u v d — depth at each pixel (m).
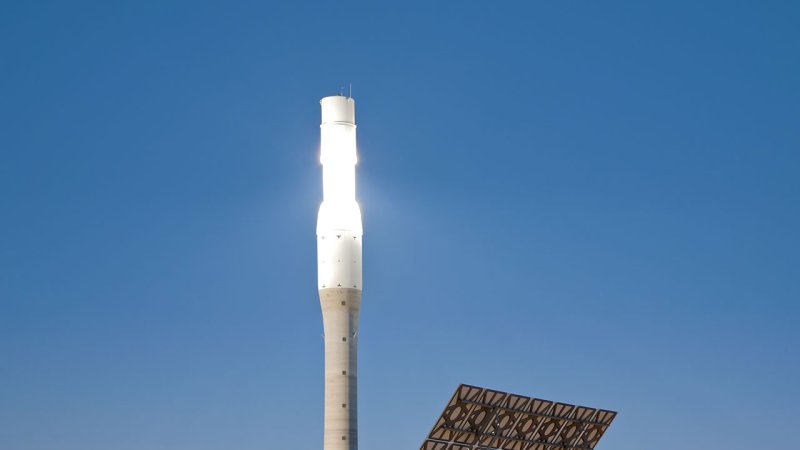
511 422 120.75
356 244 136.12
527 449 124.69
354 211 136.75
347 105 139.00
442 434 117.00
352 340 134.50
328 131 138.12
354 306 135.12
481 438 119.38
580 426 126.88
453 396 114.94
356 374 134.38
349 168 137.62
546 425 124.44
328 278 135.00
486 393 116.62
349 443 132.25
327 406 133.12
